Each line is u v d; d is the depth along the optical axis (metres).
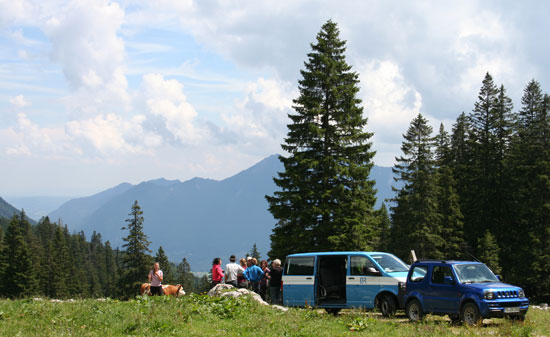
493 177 54.00
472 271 13.94
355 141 36.66
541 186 49.53
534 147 52.06
